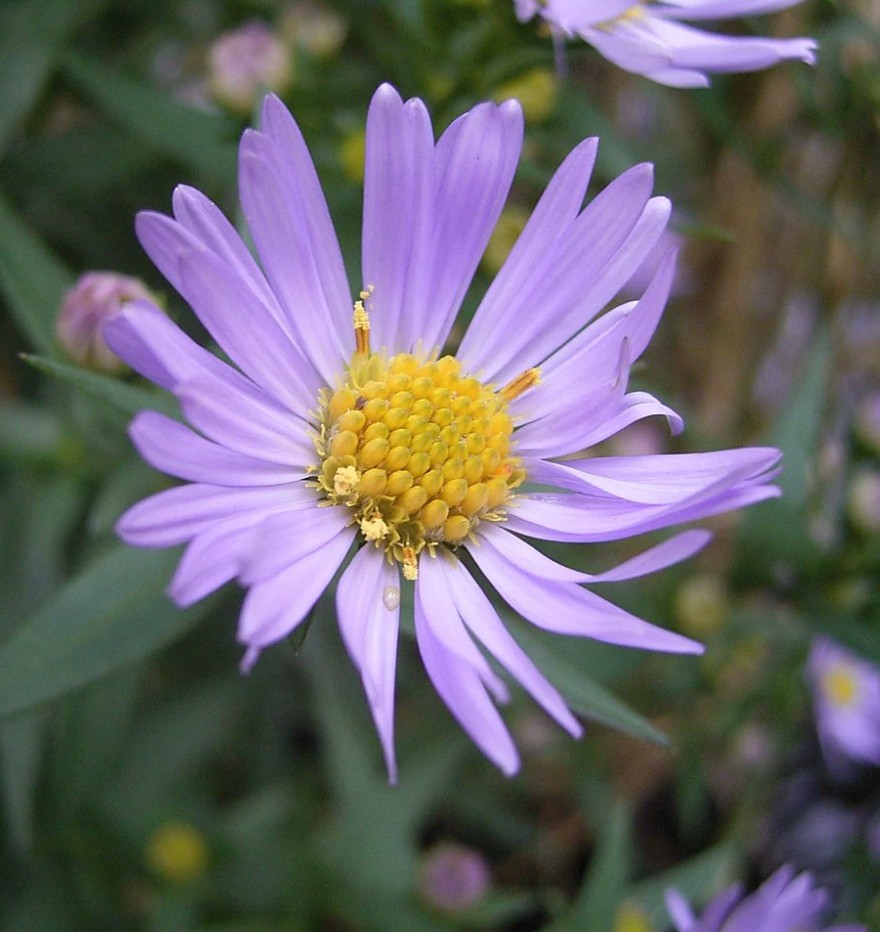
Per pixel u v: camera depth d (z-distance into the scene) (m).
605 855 0.12
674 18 0.11
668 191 0.16
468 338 0.10
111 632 0.10
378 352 0.10
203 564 0.08
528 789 0.16
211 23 0.14
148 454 0.08
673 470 0.10
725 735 0.14
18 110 0.12
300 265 0.10
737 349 0.17
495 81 0.11
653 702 0.15
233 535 0.09
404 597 0.10
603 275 0.10
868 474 0.14
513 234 0.12
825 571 0.13
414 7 0.12
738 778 0.16
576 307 0.10
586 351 0.10
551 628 0.09
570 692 0.09
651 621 0.14
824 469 0.14
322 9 0.14
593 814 0.15
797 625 0.14
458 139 0.10
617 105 0.16
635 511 0.10
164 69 0.14
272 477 0.10
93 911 0.13
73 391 0.11
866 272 0.17
